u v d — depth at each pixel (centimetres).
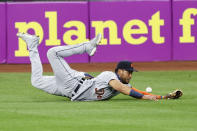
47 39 5978
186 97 3353
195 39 6081
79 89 3130
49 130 2217
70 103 3038
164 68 5709
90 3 6003
